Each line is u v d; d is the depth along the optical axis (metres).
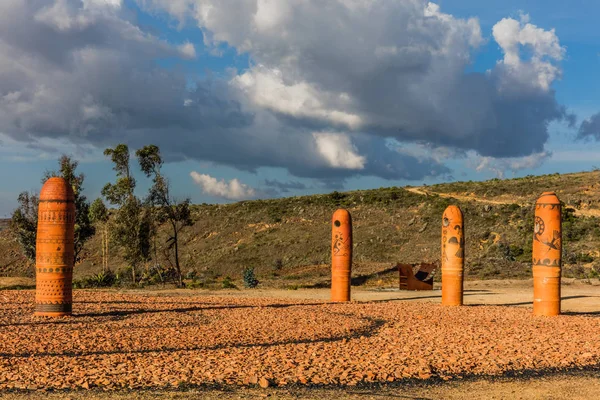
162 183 38.81
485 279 38.16
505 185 72.00
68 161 40.25
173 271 41.66
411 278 31.72
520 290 31.03
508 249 47.72
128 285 35.94
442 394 8.77
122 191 38.81
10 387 8.86
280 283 36.81
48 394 8.52
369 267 43.62
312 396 8.53
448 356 11.27
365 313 18.97
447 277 22.05
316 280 38.22
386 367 10.24
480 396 8.69
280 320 16.70
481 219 58.12
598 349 12.33
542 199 19.22
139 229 38.28
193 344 12.62
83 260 59.09
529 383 9.48
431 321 16.98
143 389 8.83
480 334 14.42
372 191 76.44
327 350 11.88
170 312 18.58
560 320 17.52
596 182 67.12
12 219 39.62
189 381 9.21
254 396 8.50
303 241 57.88
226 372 9.73
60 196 16.97
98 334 13.85
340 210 23.83
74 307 19.41
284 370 9.92
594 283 34.28
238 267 54.06
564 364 10.78
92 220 41.97
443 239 22.36
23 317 16.83
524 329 15.45
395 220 61.56
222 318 17.34
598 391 9.02
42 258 16.97
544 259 18.97
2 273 56.34
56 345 12.37
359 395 8.62
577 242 49.00
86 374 9.59
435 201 66.19
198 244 63.59
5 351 11.73
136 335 13.76
